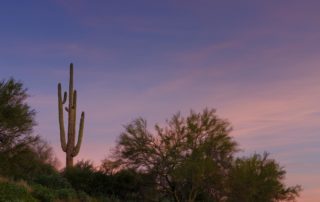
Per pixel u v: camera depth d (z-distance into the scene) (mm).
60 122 40750
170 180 35125
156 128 35875
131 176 35531
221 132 35938
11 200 23344
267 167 35094
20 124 29969
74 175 34781
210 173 33219
